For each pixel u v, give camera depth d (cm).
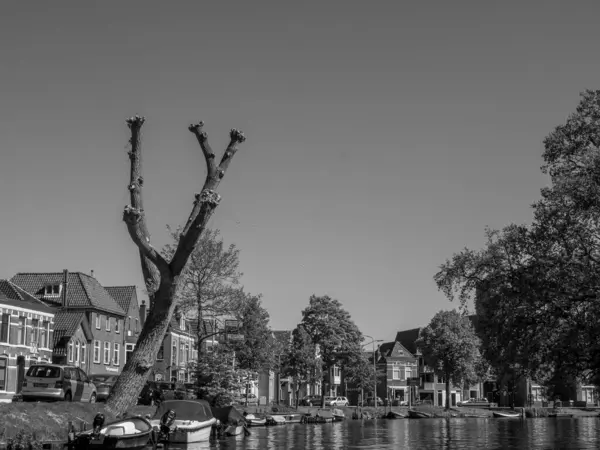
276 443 4156
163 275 3180
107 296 7856
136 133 3138
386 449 3994
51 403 2950
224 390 5078
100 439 2628
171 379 8144
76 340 6875
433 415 10112
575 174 3478
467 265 3784
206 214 3086
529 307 3584
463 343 10250
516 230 3650
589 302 3438
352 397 12838
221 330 5656
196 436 3356
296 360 9150
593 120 3575
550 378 3825
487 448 4166
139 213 3089
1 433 2577
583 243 3459
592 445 4472
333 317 9844
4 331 5691
